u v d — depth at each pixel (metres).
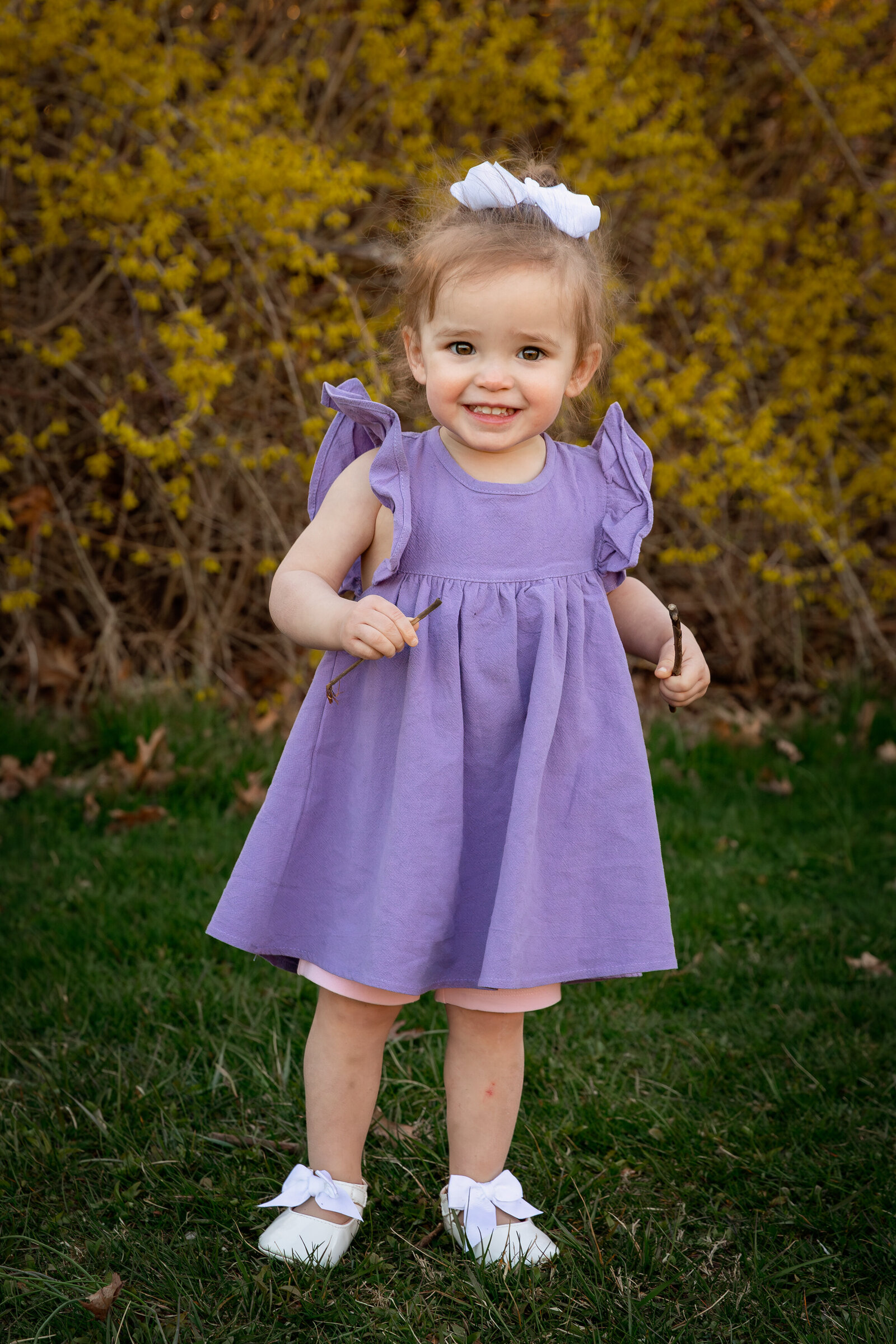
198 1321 1.78
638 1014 2.75
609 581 2.01
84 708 4.62
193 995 2.70
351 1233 1.97
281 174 4.02
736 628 5.41
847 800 4.15
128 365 4.74
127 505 4.66
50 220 4.20
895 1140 2.30
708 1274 1.96
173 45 4.41
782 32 5.07
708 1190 2.16
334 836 1.94
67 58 4.45
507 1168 2.20
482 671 1.86
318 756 1.94
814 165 5.27
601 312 1.96
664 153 4.66
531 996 1.96
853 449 5.45
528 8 4.93
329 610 1.83
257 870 1.92
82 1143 2.20
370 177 4.64
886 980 2.93
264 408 4.86
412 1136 2.27
